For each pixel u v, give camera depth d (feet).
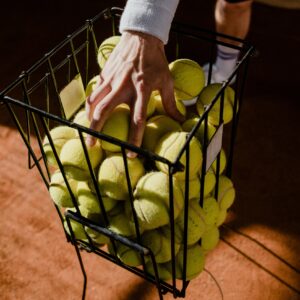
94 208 2.39
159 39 2.39
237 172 5.14
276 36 7.41
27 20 8.00
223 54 5.92
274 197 4.85
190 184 2.29
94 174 2.32
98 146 2.30
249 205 4.76
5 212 4.71
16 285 4.08
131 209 2.28
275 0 7.57
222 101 2.30
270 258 4.25
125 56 2.37
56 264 4.24
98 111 2.19
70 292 4.02
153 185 2.15
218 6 5.57
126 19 2.37
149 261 2.56
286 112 5.92
